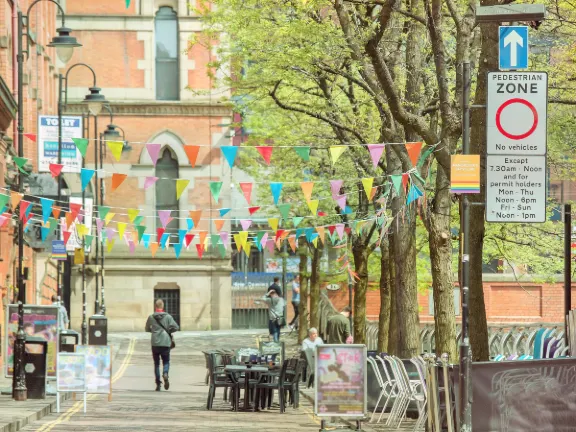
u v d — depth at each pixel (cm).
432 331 5528
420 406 3112
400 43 3725
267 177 6669
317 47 3697
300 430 3158
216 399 4412
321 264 8194
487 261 5600
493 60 2691
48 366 4197
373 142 4509
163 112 9025
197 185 9081
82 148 3180
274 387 3956
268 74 4228
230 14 4372
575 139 4297
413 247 3828
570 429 2333
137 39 9006
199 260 9069
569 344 2984
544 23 3691
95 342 5425
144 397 4428
